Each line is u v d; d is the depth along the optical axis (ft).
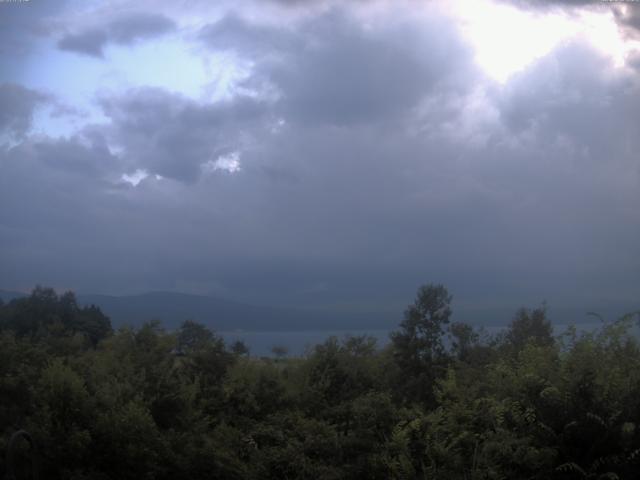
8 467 17.25
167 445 21.50
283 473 22.33
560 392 21.08
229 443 23.72
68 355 26.25
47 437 19.63
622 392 21.03
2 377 22.06
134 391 23.54
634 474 20.34
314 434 23.31
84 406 20.95
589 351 21.91
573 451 20.58
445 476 20.16
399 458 21.09
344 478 21.65
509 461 20.42
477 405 22.62
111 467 20.62
